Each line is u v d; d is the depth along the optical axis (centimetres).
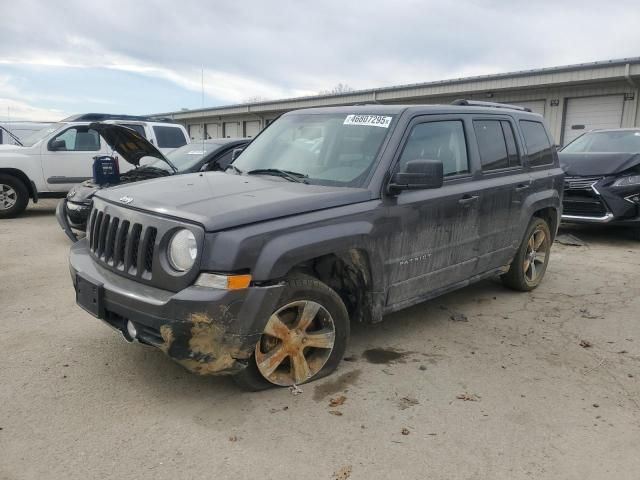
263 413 334
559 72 1719
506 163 525
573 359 425
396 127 417
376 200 384
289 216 336
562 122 1827
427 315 521
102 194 398
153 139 1178
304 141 453
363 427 321
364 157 406
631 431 323
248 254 311
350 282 397
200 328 304
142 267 332
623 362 421
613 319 518
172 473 276
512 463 290
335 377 385
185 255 313
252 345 323
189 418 327
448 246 450
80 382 369
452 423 328
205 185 385
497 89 1898
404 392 365
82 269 370
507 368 406
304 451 296
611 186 849
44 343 434
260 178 416
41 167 1091
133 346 427
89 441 302
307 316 358
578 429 324
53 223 1043
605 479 279
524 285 591
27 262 710
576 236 945
